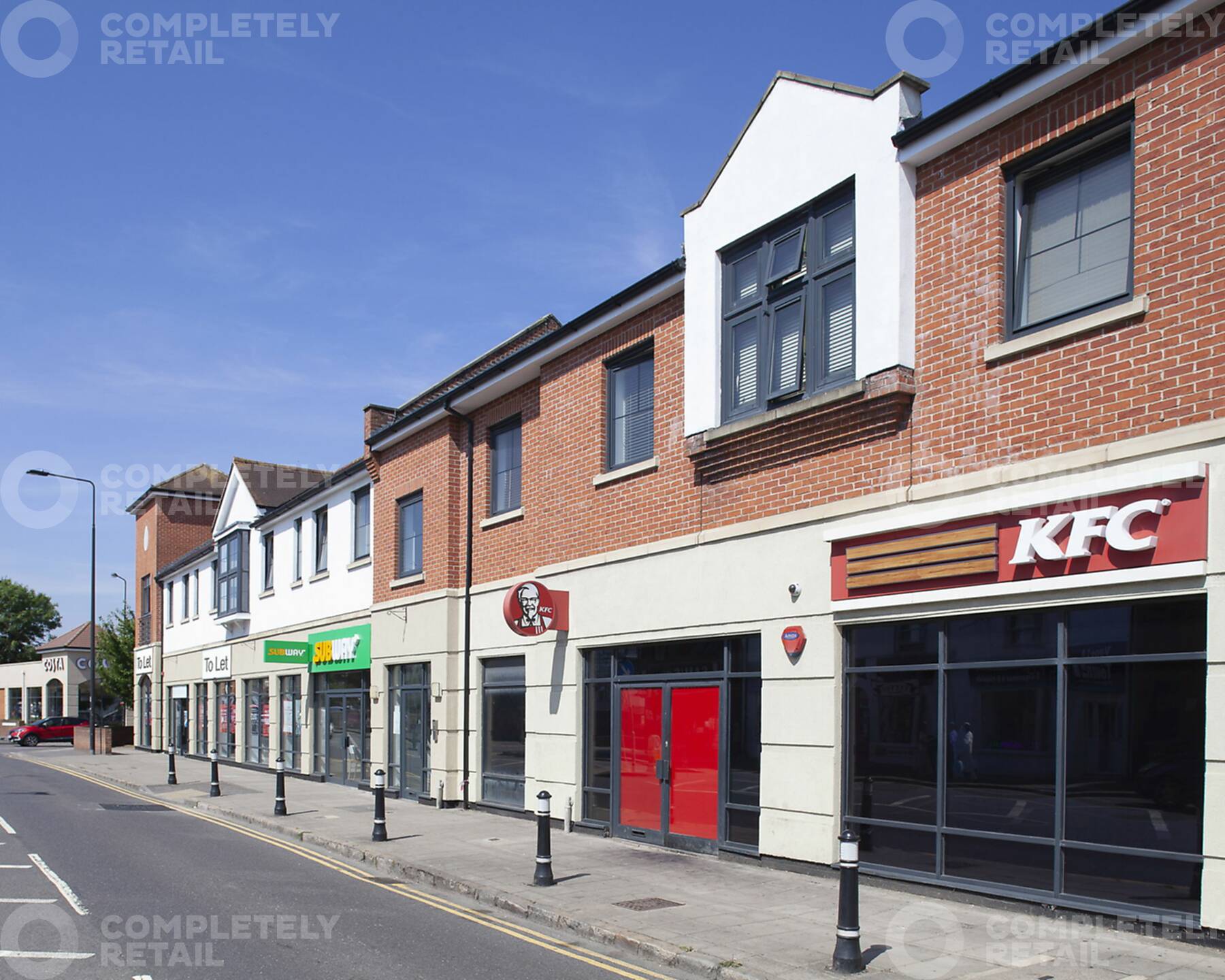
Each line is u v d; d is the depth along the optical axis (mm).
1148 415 7863
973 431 9188
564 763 14398
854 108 10469
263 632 27562
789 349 11242
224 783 23234
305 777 24078
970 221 9422
